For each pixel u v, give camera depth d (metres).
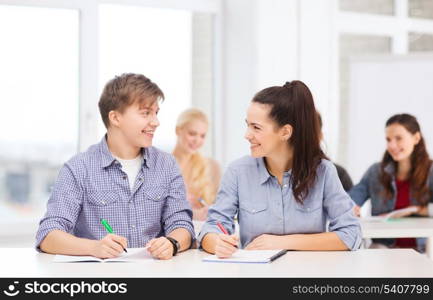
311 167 2.34
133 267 1.98
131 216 2.38
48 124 4.27
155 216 2.42
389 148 3.88
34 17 4.20
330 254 2.21
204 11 4.76
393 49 5.39
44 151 4.27
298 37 4.77
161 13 4.62
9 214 4.21
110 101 2.36
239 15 4.73
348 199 2.38
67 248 2.16
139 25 4.54
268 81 4.66
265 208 2.39
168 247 2.14
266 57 4.65
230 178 2.45
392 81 4.93
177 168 2.50
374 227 3.25
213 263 2.04
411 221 3.53
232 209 2.43
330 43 4.92
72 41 4.32
